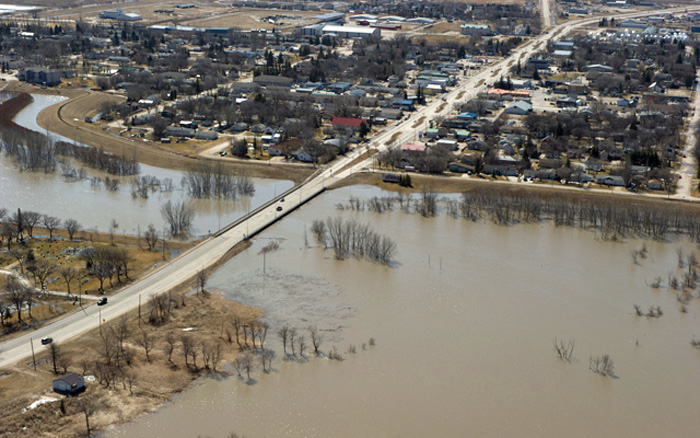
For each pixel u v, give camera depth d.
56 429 146.88
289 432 150.00
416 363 174.00
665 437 151.25
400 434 150.25
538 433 151.75
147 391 159.75
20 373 162.38
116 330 181.50
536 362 175.62
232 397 159.75
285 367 170.62
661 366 175.12
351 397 161.12
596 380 169.12
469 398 162.00
